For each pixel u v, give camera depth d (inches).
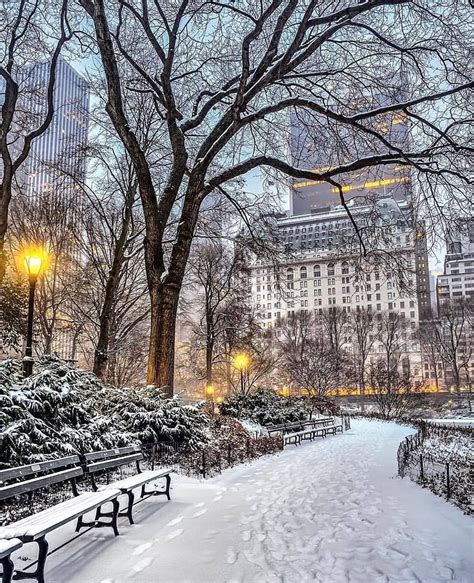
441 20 559.5
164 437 459.2
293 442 782.5
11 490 189.3
